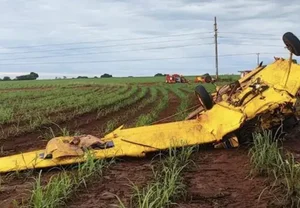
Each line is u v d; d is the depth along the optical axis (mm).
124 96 33062
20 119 17203
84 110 20859
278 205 5738
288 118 8852
